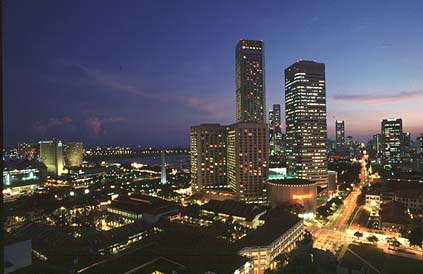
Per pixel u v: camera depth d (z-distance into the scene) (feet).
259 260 437.17
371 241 533.14
